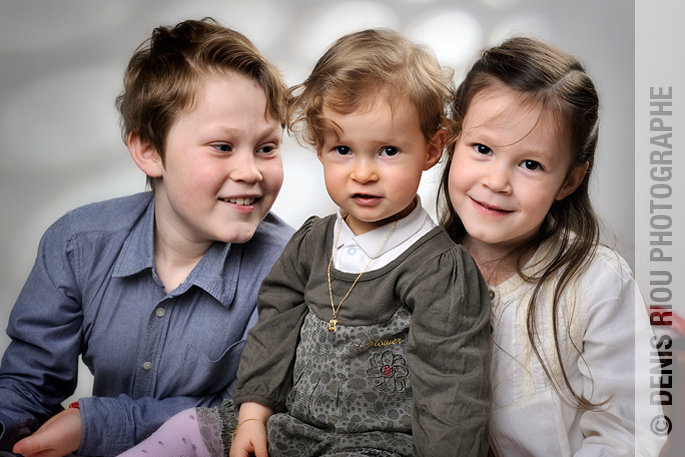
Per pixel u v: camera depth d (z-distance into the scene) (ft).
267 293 3.54
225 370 3.96
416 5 6.61
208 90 3.51
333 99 3.02
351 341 3.14
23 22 6.55
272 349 3.41
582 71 3.26
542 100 3.07
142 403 3.84
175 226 3.86
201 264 3.91
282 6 6.64
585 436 3.43
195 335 3.92
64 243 3.94
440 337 2.97
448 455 2.84
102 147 6.53
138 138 3.79
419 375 2.97
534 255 3.42
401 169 3.05
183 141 3.55
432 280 3.05
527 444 3.37
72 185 6.46
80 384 5.36
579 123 3.15
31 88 6.54
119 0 6.58
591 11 6.34
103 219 4.01
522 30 6.29
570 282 3.32
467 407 2.88
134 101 3.75
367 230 3.29
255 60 3.64
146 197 4.08
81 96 6.57
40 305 3.90
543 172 3.12
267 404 3.32
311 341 3.25
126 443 3.67
